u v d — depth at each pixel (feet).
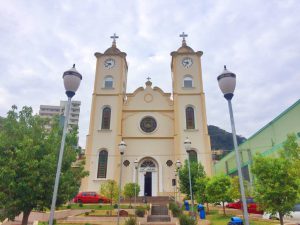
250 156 94.73
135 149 111.65
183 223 51.13
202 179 79.66
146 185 107.04
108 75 123.24
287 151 43.11
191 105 116.47
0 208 37.06
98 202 95.66
